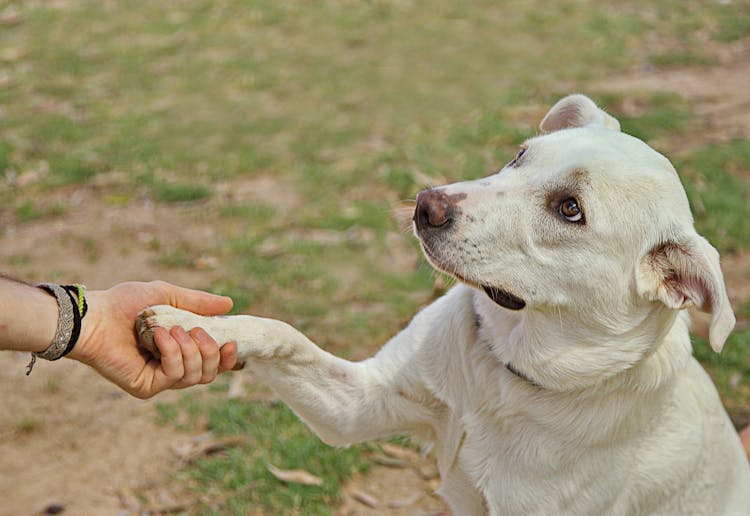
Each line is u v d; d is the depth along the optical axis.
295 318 1.95
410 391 1.42
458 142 2.63
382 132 2.71
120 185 2.40
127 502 1.62
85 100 2.90
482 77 3.10
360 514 1.62
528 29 3.53
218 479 1.65
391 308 1.98
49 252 2.12
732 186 2.39
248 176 2.45
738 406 1.80
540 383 1.36
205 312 1.31
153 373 1.25
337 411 1.40
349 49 3.33
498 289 1.34
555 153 1.34
